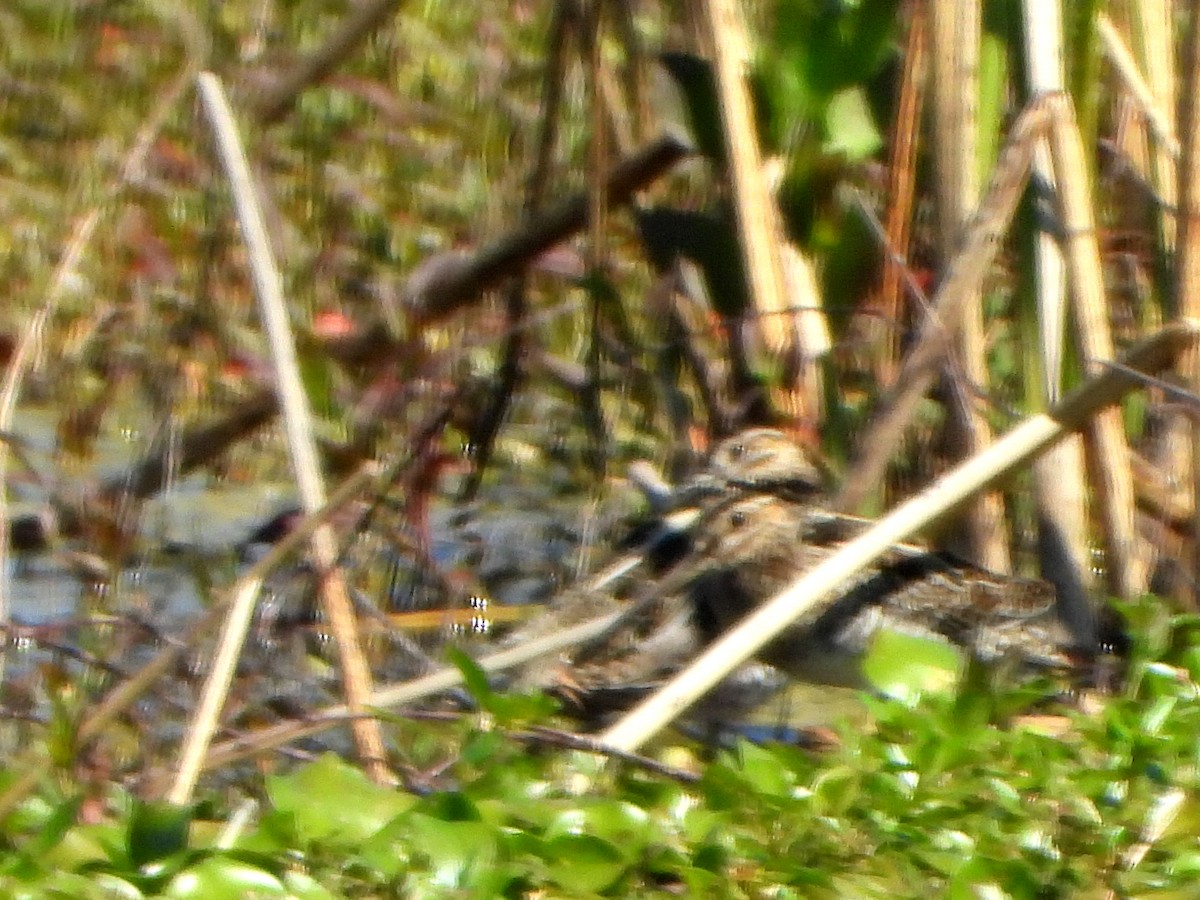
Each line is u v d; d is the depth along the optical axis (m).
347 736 9.65
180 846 7.37
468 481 12.64
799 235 11.41
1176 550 10.45
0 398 11.31
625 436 13.06
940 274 10.30
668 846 7.52
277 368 9.59
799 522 10.32
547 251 12.57
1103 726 8.56
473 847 7.25
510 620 11.34
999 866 7.32
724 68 10.83
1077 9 10.34
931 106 10.28
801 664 10.23
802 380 11.08
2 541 10.21
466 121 16.02
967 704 8.38
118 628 10.43
